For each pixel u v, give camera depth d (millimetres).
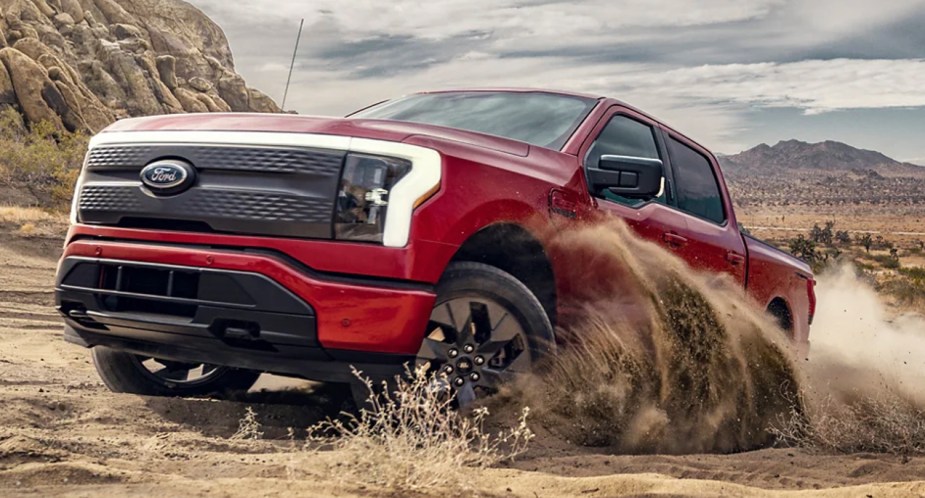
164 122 3859
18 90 77000
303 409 4176
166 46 139250
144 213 3633
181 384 4609
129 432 3436
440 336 3738
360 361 3373
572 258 4109
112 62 110500
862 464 3723
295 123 3609
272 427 3793
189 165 3596
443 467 2715
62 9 116125
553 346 3818
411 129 3734
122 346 3879
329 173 3426
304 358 3410
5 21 92000
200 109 125812
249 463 2816
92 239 3773
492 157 3844
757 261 5824
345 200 3400
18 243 20016
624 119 4938
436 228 3443
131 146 3789
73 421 3471
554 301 4125
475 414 3639
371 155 3459
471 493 2645
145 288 3578
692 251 5000
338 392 4848
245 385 4852
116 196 3740
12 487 2289
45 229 22094
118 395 3965
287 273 3318
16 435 2674
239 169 3506
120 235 3686
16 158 36281
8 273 15336
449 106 5008
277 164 3467
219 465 2775
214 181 3537
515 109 4809
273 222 3408
